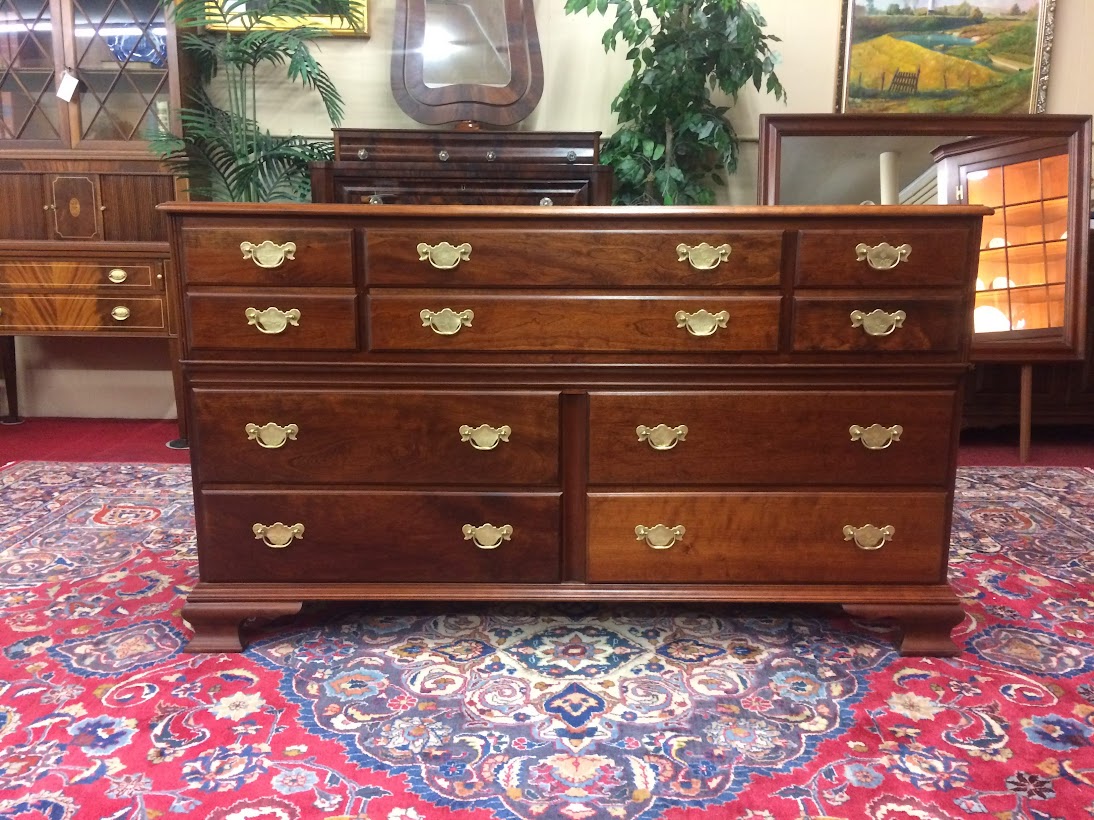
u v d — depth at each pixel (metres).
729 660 1.51
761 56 3.19
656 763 1.20
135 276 2.98
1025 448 2.95
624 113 3.04
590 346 1.44
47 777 1.14
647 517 1.50
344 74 3.27
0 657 1.49
